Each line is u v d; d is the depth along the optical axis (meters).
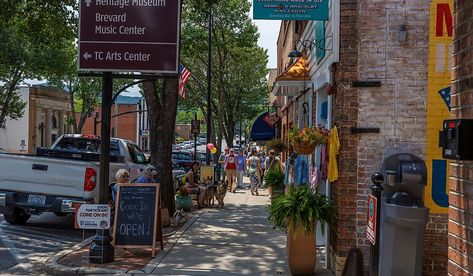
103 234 8.01
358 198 7.28
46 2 15.26
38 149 11.62
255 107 40.22
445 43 7.18
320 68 9.51
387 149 7.23
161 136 12.40
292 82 12.07
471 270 3.55
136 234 8.41
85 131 69.56
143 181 9.26
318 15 7.81
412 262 5.95
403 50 7.23
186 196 14.57
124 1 7.87
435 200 7.14
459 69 3.83
